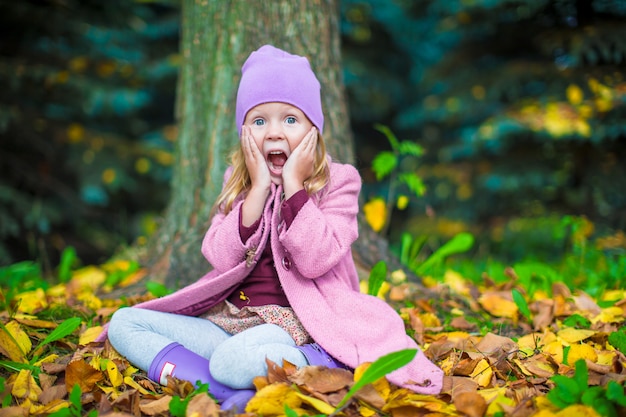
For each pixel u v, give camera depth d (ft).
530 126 19.38
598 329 8.02
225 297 6.93
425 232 22.33
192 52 10.54
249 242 6.58
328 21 10.41
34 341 7.45
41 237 20.24
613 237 17.63
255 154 6.74
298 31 10.07
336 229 6.68
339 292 6.68
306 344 6.36
